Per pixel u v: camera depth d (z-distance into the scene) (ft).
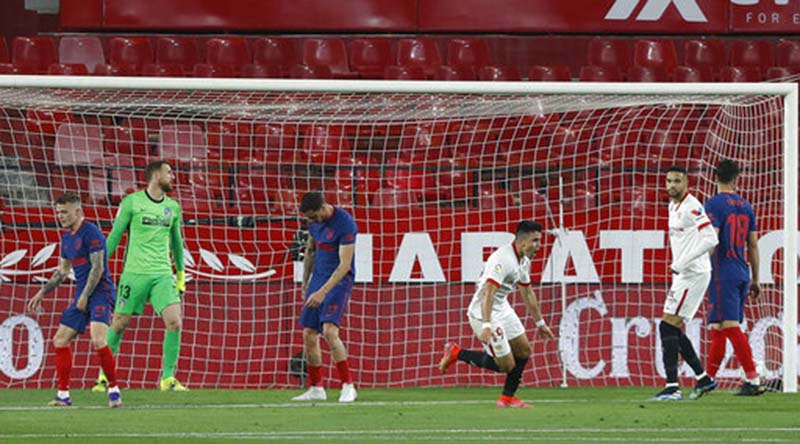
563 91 148.36
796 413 113.09
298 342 153.69
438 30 208.44
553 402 130.00
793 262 144.87
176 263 143.54
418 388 152.05
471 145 174.91
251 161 165.07
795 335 144.15
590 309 155.33
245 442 90.02
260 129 173.37
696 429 99.19
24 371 151.12
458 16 208.23
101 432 98.32
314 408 122.11
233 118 171.83
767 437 93.20
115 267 154.20
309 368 133.69
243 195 159.43
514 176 170.40
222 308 153.48
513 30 207.92
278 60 209.77
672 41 210.79
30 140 172.24
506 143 174.50
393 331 154.10
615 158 176.35
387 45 210.18
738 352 134.00
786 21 207.72
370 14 208.03
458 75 201.46
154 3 207.31
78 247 122.01
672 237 127.85
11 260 151.84
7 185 166.09
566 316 154.92
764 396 134.82
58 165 169.07
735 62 211.20
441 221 155.53
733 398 132.05
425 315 154.71
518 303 155.12
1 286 151.53
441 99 167.22
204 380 152.35
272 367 153.07
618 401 131.34
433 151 175.52
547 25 207.92
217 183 165.48
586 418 108.78
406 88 147.13
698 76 202.18
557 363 154.92
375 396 139.23
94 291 123.24
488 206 160.56
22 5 231.09
